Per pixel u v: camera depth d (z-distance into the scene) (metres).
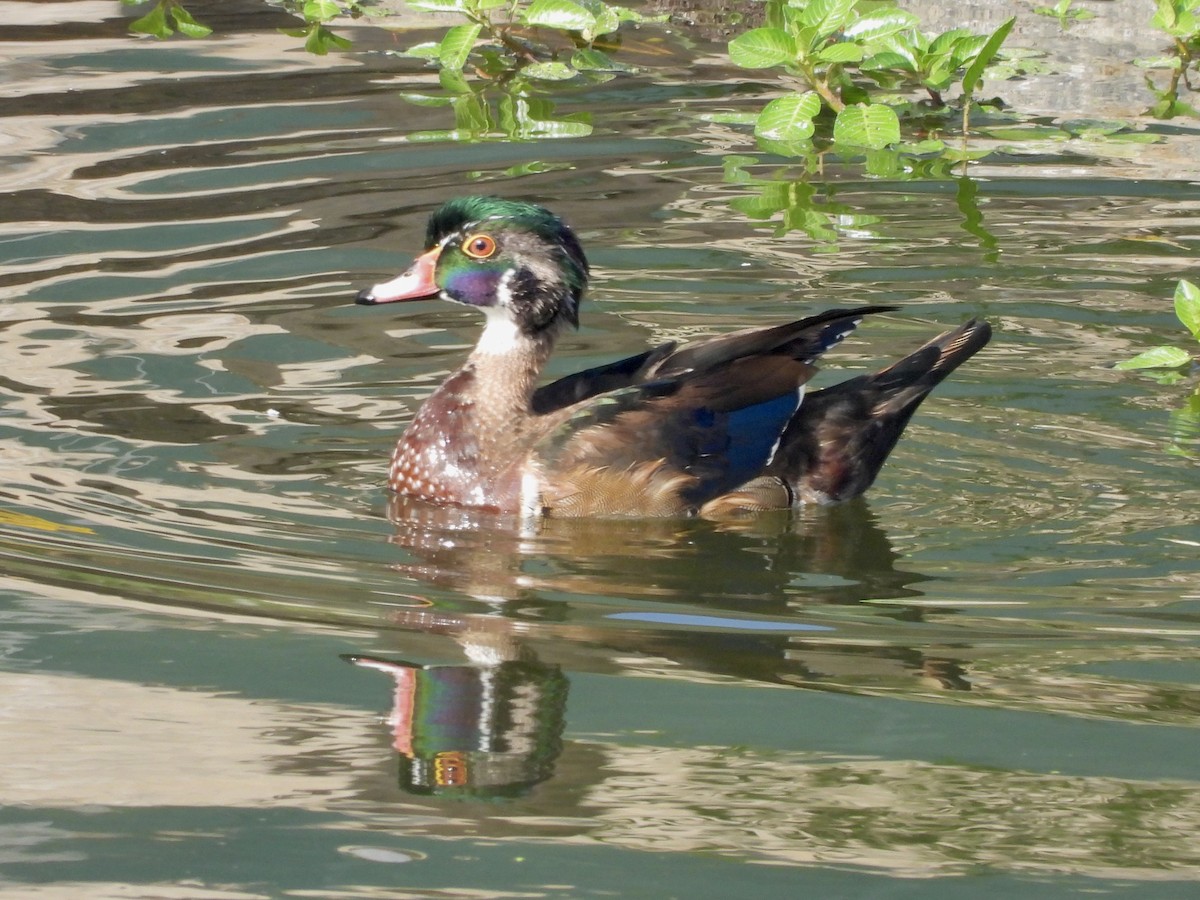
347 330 12.09
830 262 13.16
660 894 5.88
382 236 13.35
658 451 9.84
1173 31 17.53
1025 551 9.25
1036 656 7.80
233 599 8.24
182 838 6.16
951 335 10.56
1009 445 10.73
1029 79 17.67
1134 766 6.75
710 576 8.88
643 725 7.06
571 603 8.41
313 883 5.93
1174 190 14.55
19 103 16.12
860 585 8.76
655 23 19.52
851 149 15.71
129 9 19.58
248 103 16.36
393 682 7.41
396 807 6.40
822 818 6.37
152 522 9.19
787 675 7.55
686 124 16.16
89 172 14.52
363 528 9.40
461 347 12.02
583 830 6.27
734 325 12.12
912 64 16.67
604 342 11.86
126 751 6.78
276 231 13.44
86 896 5.82
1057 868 6.05
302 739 6.88
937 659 7.75
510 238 10.24
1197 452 10.58
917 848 6.16
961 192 14.59
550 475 9.77
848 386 10.34
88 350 11.50
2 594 8.16
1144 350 11.92
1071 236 13.65
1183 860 6.11
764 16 19.64
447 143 15.43
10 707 7.10
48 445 10.12
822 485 10.09
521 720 7.07
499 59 18.03
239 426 10.62
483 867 6.02
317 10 18.80
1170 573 8.89
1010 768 6.72
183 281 12.60
